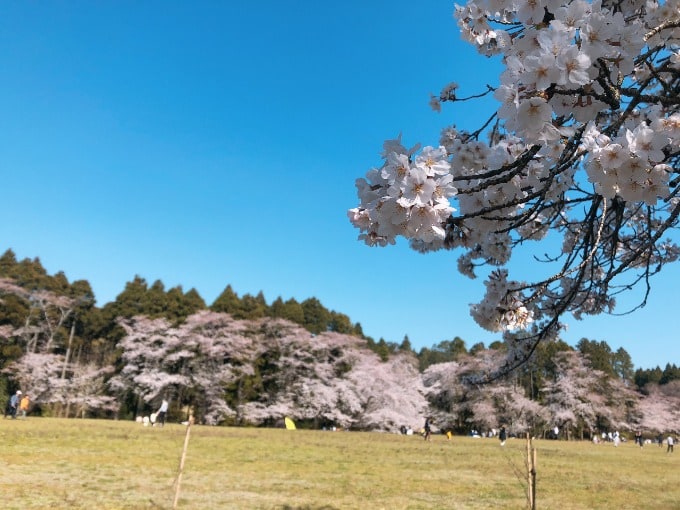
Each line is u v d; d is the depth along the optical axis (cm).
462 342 5784
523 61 141
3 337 3122
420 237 146
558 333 337
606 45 132
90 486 674
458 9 236
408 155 148
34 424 1808
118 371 3509
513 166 168
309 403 3409
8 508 532
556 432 3672
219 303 4128
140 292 4081
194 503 616
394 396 3584
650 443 4078
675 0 174
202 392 3356
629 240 322
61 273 3994
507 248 304
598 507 746
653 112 160
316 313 5031
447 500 743
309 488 780
